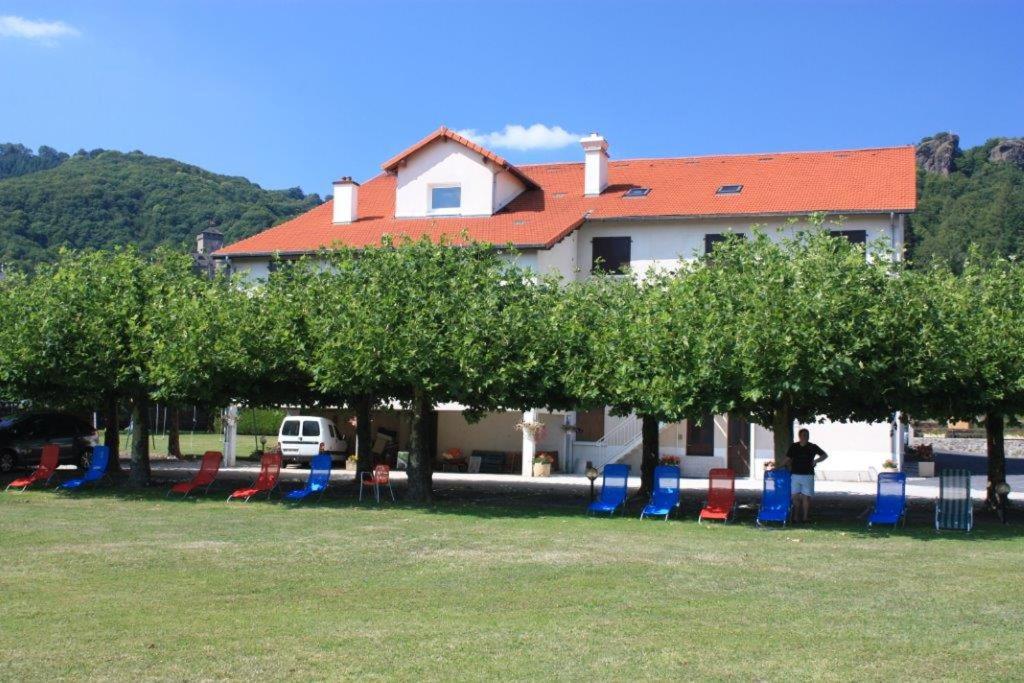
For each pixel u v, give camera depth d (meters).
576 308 21.25
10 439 29.88
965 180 88.00
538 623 9.67
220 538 15.84
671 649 8.66
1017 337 18.38
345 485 26.92
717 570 13.04
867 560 14.05
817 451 19.56
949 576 12.66
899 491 18.75
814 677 7.82
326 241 33.28
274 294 22.08
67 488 24.33
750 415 20.55
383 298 20.45
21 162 122.31
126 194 85.62
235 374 22.41
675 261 31.62
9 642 8.74
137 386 23.42
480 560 13.77
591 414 34.62
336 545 15.17
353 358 20.39
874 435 30.38
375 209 36.72
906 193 30.00
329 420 36.56
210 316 21.84
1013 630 9.50
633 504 22.55
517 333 20.36
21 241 71.38
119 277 23.80
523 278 21.92
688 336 18.61
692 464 33.22
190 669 7.89
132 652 8.40
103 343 22.73
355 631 9.27
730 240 20.00
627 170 37.16
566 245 31.77
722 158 36.72
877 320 17.25
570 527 17.92
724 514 18.89
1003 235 68.19
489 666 8.05
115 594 11.05
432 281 20.70
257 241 34.75
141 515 19.08
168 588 11.45
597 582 12.05
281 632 9.20
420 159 34.12
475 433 36.75
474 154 33.50
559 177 37.31
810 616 10.10
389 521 18.56
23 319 23.14
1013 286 19.36
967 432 57.19
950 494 18.23
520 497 24.69
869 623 9.78
